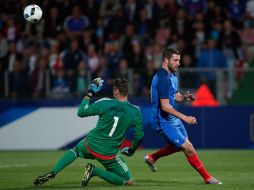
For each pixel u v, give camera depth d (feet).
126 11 236.63
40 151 203.92
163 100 110.01
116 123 103.96
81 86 207.51
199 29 225.56
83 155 105.19
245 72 203.00
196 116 204.03
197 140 204.95
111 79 205.16
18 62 224.94
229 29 222.69
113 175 105.91
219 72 202.80
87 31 231.91
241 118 203.72
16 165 152.15
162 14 233.96
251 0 240.32
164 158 171.63
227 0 238.48
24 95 211.00
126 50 219.61
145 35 225.97
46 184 111.55
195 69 201.67
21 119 210.79
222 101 203.72
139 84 203.92
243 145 204.03
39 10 135.95
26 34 237.25
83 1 242.17
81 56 218.59
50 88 209.67
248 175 127.44
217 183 110.11
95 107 104.01
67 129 207.92
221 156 175.42
